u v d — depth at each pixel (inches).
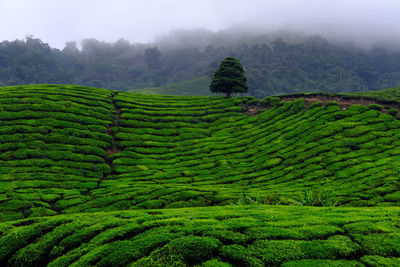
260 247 477.4
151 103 2933.1
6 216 1027.9
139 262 448.1
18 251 551.5
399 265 426.9
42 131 1851.6
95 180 1531.7
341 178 1445.6
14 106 2062.0
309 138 2018.9
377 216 627.2
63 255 517.7
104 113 2404.0
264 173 1651.1
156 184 1483.8
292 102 2748.5
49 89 2635.3
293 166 1690.5
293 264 426.0
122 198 1213.7
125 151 1947.6
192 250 465.1
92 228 585.9
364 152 1731.1
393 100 2493.8
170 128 2443.4
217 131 2476.6
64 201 1208.8
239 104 3120.1
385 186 1248.8
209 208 780.0
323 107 2517.2
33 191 1278.3
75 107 2306.8
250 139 2212.1
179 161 1903.3
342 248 467.8
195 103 3120.1
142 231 557.6
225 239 502.0
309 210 706.2
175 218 614.5
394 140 1823.3
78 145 1846.7
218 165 1815.9
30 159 1567.4
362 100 2655.0
